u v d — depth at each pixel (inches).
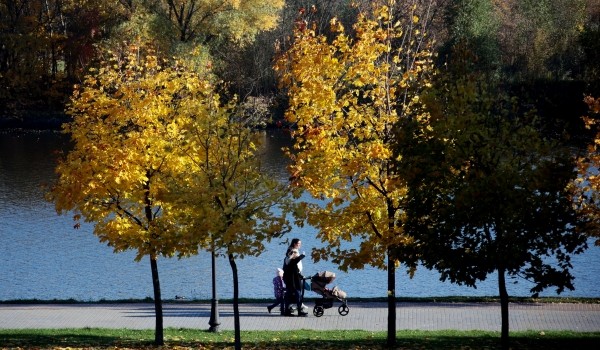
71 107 2145.7
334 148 2049.7
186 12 7534.5
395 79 2112.5
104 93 2174.0
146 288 3243.1
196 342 2201.0
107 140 2078.0
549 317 2507.4
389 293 2119.8
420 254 1846.7
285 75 2165.4
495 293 3161.9
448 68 1892.2
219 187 1825.8
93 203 2098.9
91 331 2381.9
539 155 1736.0
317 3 7667.3
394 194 2022.6
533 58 7549.2
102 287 3250.5
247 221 1818.4
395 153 1850.4
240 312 2709.2
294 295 2630.4
